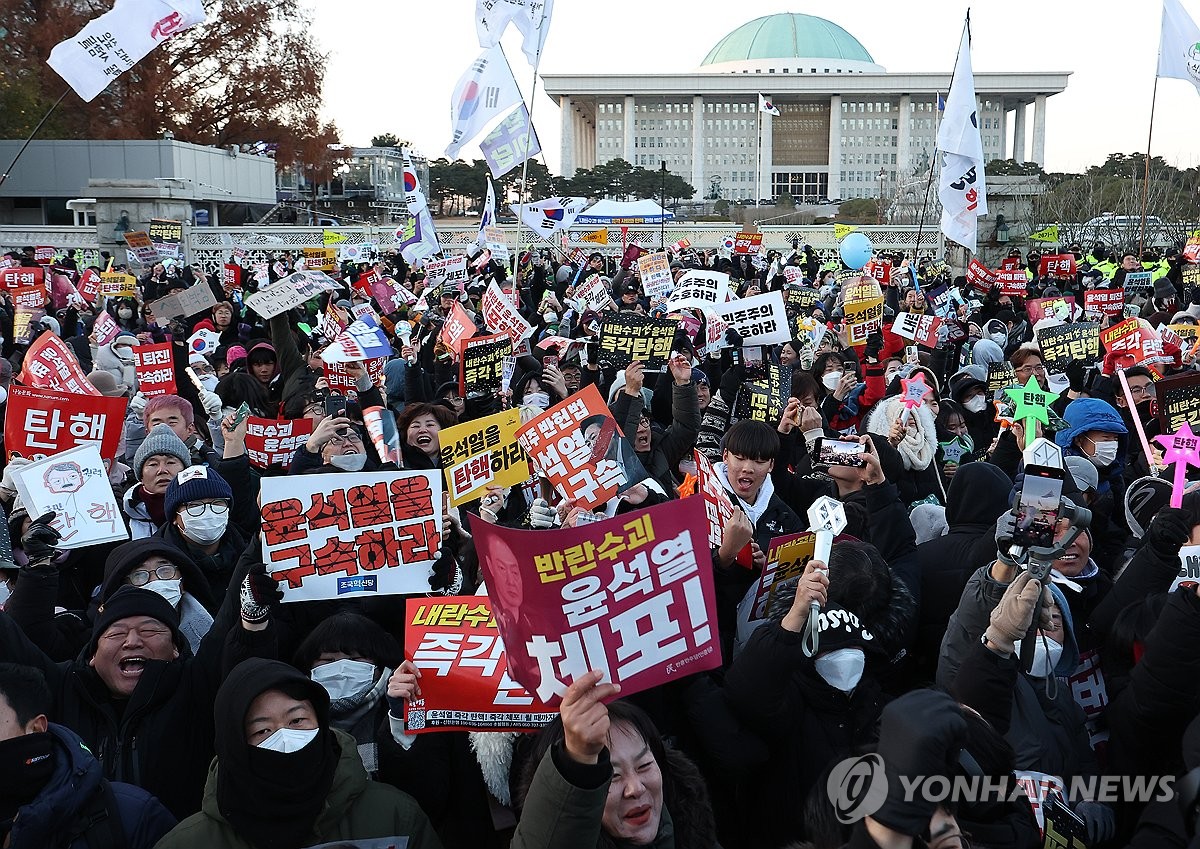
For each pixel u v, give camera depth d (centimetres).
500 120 1369
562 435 534
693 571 297
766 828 367
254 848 302
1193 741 287
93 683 374
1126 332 956
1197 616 321
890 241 4481
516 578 288
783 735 359
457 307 1023
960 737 240
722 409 749
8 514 581
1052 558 319
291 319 1511
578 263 2677
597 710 249
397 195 6291
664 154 12500
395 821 318
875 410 689
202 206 4662
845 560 385
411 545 428
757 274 2888
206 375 942
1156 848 283
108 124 4484
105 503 523
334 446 568
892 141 12125
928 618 465
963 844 254
